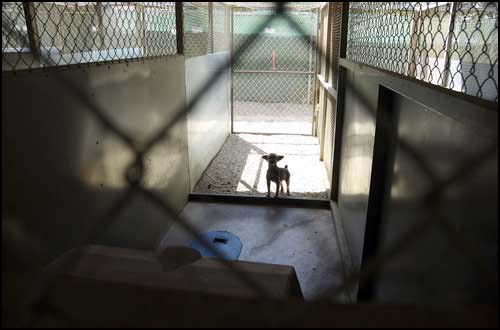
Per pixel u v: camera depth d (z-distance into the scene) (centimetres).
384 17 304
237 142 798
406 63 282
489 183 117
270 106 1120
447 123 159
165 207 155
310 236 433
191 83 535
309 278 357
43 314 72
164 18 467
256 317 69
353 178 378
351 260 359
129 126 329
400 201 228
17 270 86
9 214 168
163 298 74
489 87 156
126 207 323
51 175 216
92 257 205
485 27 167
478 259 124
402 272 208
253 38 175
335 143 482
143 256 207
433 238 167
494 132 101
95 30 390
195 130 553
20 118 188
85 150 256
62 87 226
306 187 564
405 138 226
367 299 280
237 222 464
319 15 750
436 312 70
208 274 188
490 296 114
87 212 261
